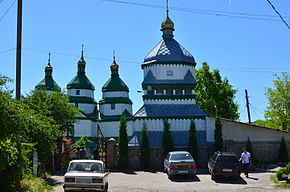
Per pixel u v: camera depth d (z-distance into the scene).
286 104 44.12
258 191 17.03
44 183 17.66
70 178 14.79
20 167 13.73
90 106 56.09
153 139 32.88
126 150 30.81
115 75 58.47
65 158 29.08
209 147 32.34
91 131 54.50
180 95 35.59
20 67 15.25
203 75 49.72
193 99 35.75
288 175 19.86
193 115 34.09
